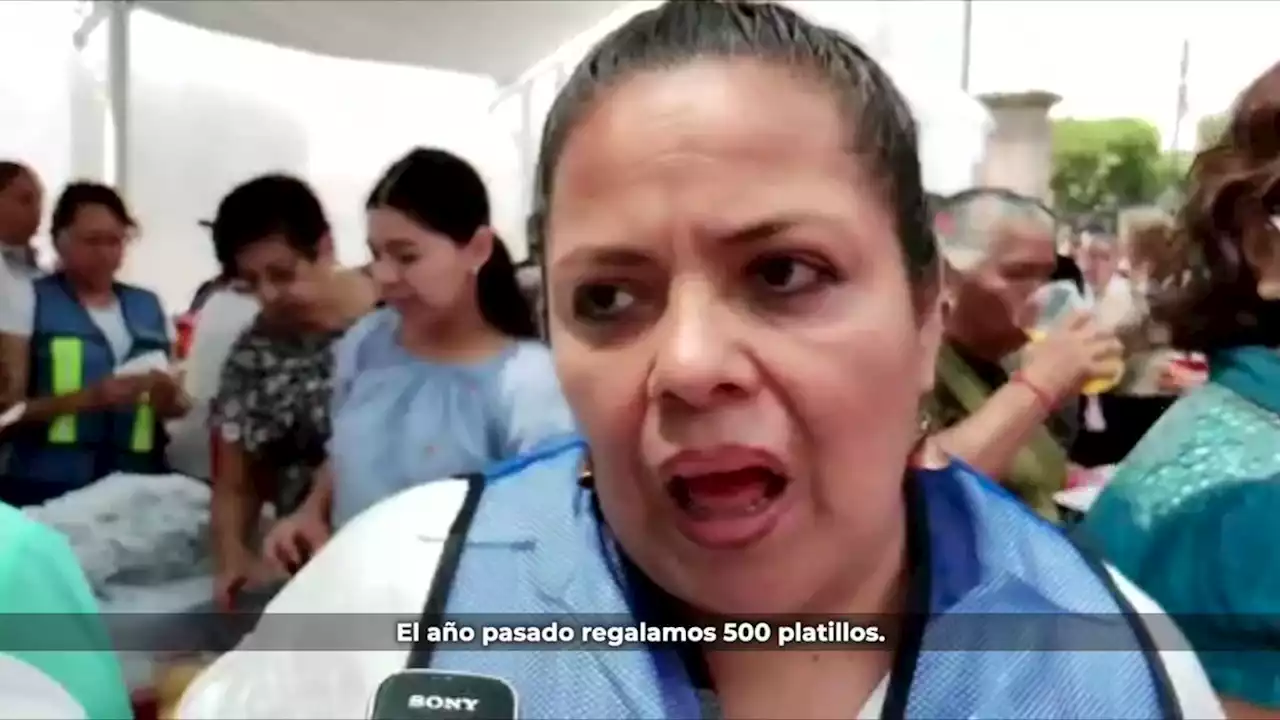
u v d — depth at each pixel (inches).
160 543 22.9
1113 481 21.9
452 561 18.9
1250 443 21.3
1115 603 18.8
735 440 14.7
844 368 14.9
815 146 15.0
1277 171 21.9
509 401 21.8
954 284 21.8
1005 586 18.1
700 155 14.7
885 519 16.6
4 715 19.8
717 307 14.8
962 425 21.6
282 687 19.3
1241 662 21.0
